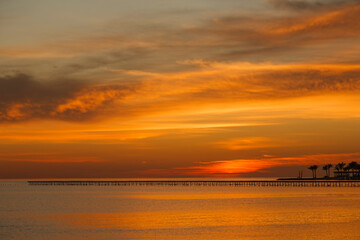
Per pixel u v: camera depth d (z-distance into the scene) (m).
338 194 137.12
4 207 93.94
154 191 175.50
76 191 178.12
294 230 56.47
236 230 56.97
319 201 105.06
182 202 104.94
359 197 120.81
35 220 69.44
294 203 99.00
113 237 53.44
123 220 68.19
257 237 52.00
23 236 54.88
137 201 109.75
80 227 61.22
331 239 50.41
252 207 88.88
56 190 189.88
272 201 106.31
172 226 60.97
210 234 54.25
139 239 51.97
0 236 55.00
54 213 80.06
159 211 81.69
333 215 72.31
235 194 143.62
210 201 108.06
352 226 59.62
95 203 103.88
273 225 61.00
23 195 144.25
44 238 53.50
